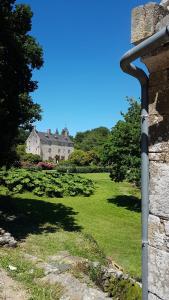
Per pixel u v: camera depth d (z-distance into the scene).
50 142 92.25
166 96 3.42
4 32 14.27
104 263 10.67
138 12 3.50
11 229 14.51
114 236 16.33
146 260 3.52
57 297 7.31
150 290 3.48
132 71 3.50
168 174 3.37
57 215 19.83
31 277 8.32
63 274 8.57
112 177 24.16
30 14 15.52
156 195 3.48
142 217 3.56
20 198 24.70
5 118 15.02
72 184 29.06
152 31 3.37
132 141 22.52
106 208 23.22
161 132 3.46
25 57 15.44
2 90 14.58
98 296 7.19
